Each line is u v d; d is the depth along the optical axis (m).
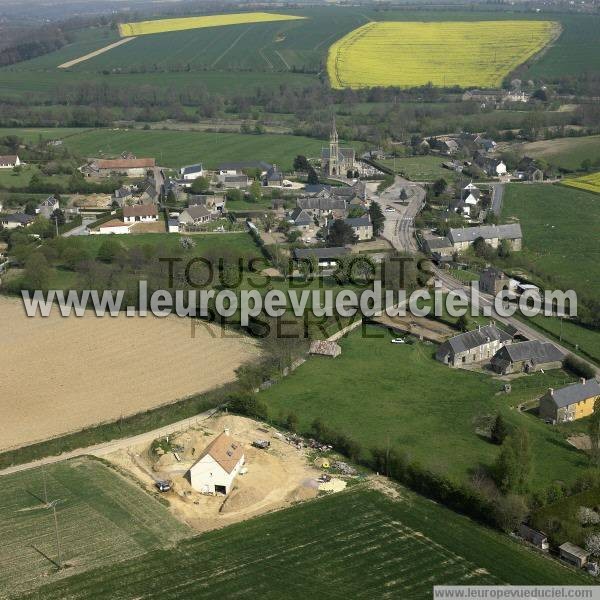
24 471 128.38
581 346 176.00
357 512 116.56
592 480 120.81
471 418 145.00
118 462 131.75
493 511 113.75
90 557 107.00
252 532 112.31
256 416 145.12
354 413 146.50
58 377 158.62
